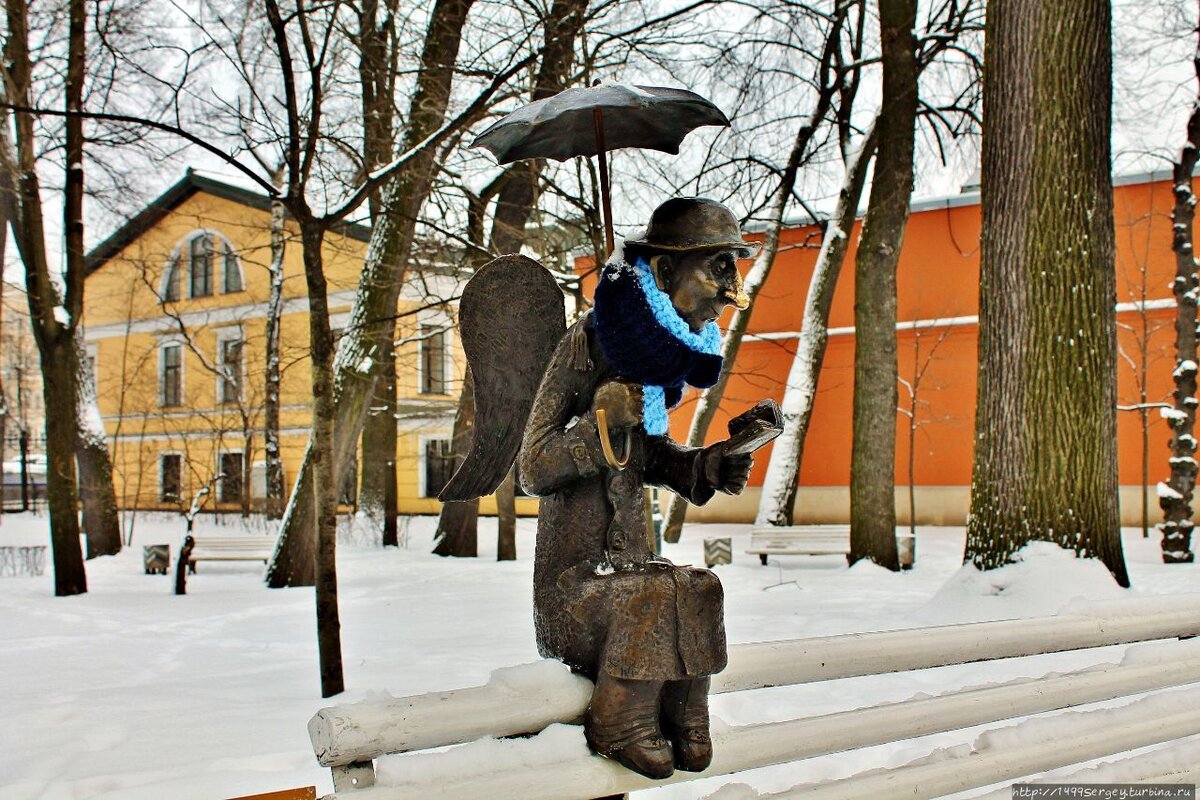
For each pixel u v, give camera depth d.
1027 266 8.71
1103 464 8.46
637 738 2.19
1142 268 19.94
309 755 4.54
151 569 15.08
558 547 2.38
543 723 2.21
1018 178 8.81
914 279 23.08
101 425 18.17
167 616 10.37
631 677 2.19
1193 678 3.53
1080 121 8.70
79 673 7.23
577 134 3.08
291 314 31.89
